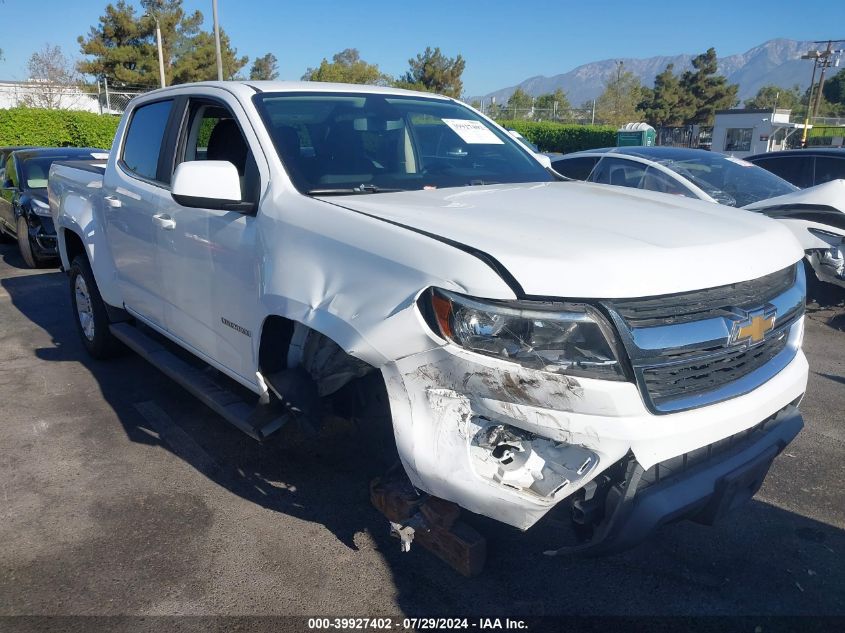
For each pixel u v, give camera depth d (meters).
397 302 2.44
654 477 2.41
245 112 3.55
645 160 7.84
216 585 2.96
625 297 2.23
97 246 5.05
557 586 2.93
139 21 49.41
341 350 2.88
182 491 3.72
